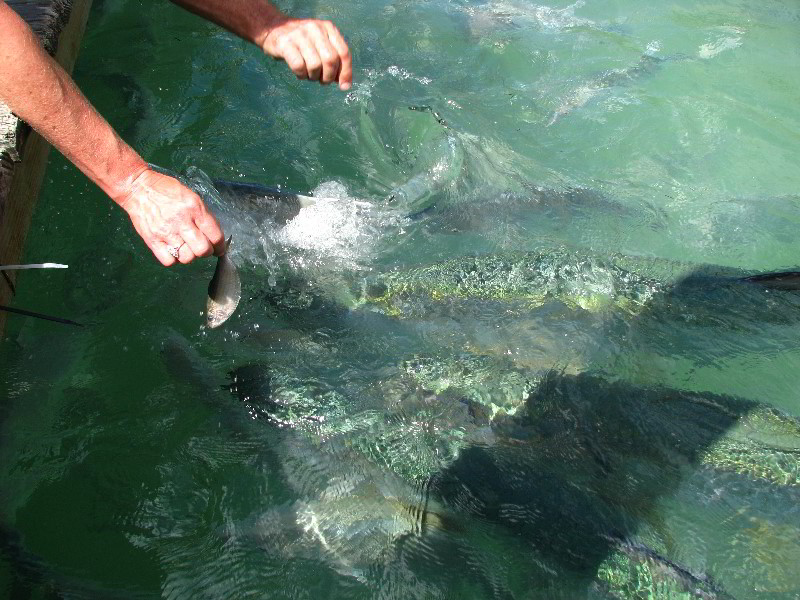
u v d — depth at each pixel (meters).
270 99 5.47
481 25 7.00
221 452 2.90
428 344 3.55
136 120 4.98
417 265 4.09
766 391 3.35
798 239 4.45
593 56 6.50
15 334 3.24
